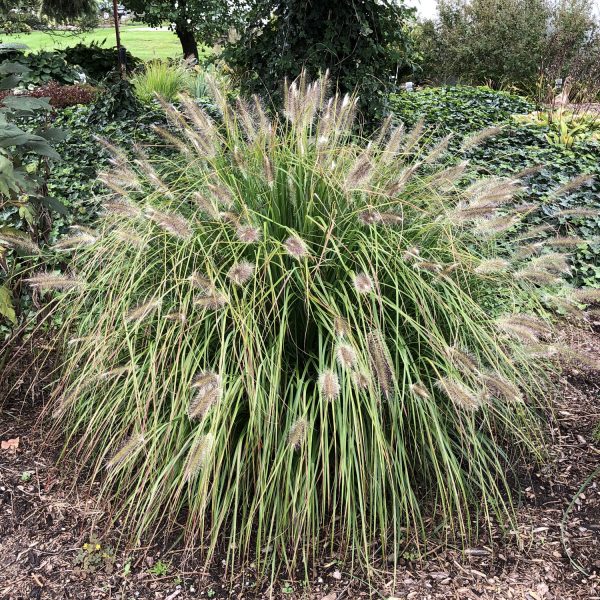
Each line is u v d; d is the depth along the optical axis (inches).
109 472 95.8
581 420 120.1
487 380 89.2
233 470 94.0
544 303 139.2
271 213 100.6
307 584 86.2
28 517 98.4
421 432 89.4
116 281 100.6
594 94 381.4
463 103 356.8
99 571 89.7
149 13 589.0
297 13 226.8
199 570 89.4
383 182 106.7
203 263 96.0
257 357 89.4
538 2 518.0
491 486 99.3
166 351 91.4
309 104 106.4
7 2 517.7
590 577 87.4
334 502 86.5
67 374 103.1
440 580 87.3
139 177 116.0
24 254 121.5
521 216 109.0
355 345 84.4
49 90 343.6
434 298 96.5
